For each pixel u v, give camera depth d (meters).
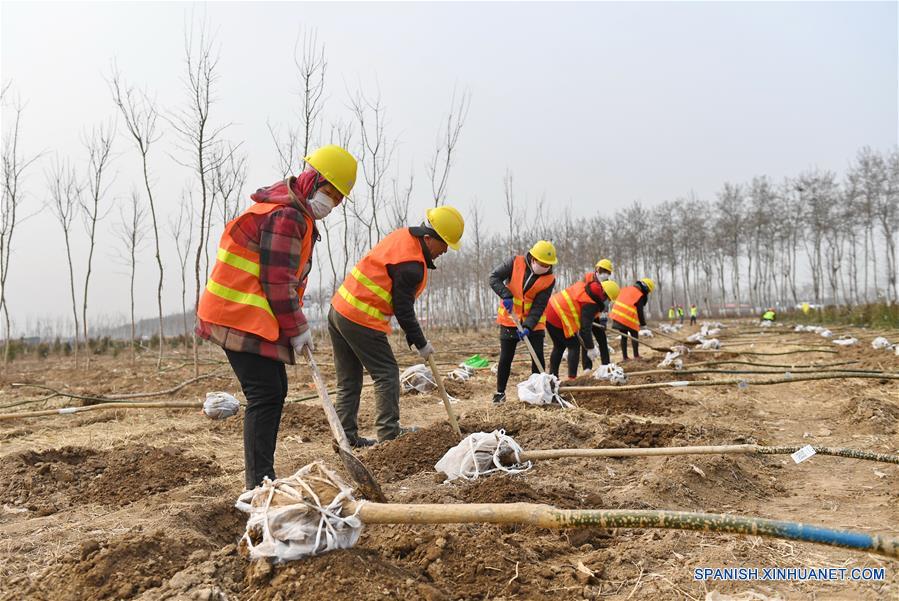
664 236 57.22
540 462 4.91
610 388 6.93
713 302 77.44
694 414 7.34
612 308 13.64
